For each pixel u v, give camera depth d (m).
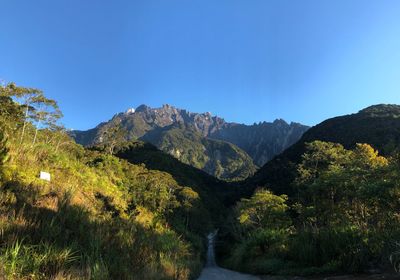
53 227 5.84
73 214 6.89
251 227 47.59
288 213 38.28
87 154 37.97
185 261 12.14
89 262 5.36
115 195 14.84
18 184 7.11
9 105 28.80
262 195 40.94
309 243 11.86
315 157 47.22
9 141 8.39
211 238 65.06
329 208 21.22
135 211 13.15
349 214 20.12
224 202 102.25
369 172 20.95
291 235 16.20
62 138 27.77
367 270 8.27
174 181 70.50
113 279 5.73
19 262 4.52
